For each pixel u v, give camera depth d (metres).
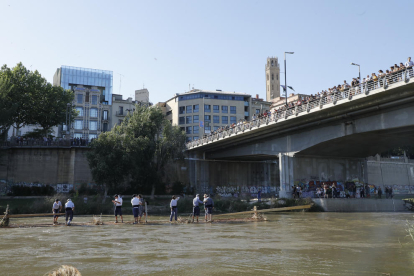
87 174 57.38
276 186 71.94
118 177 48.84
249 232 18.25
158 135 58.94
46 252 11.42
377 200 43.97
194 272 8.49
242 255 10.90
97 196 45.47
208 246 12.88
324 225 23.12
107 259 10.14
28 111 63.81
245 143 56.06
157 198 56.66
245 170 70.06
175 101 109.44
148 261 9.85
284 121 43.12
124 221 27.06
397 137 40.06
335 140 41.56
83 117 84.69
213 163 67.69
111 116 89.25
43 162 56.19
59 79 89.94
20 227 22.03
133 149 51.16
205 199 26.38
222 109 105.56
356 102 34.53
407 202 45.09
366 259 10.40
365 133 37.62
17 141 55.81
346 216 33.19
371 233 18.12
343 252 11.69
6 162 54.62
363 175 54.25
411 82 28.41
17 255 10.82
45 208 38.19
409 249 12.48
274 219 29.12
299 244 13.63
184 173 64.88
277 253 11.35
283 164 48.28
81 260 9.98
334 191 45.47
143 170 52.81
